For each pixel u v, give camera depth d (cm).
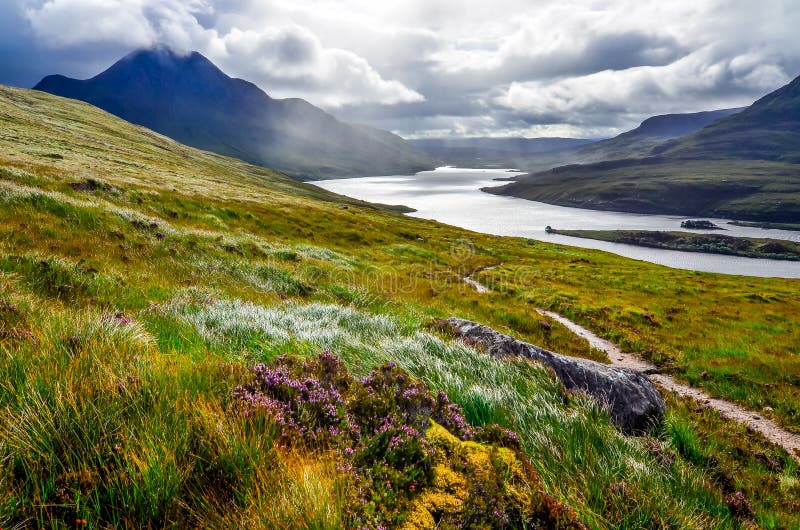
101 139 11194
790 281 7106
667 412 843
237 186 9644
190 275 1619
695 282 5456
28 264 1041
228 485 247
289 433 293
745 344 2044
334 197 19562
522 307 2833
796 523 475
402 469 278
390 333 980
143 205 3528
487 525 248
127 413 280
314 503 227
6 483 220
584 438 472
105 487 226
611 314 2712
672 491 432
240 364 399
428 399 393
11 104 12400
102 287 1037
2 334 417
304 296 1727
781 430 1084
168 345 585
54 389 279
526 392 620
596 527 315
